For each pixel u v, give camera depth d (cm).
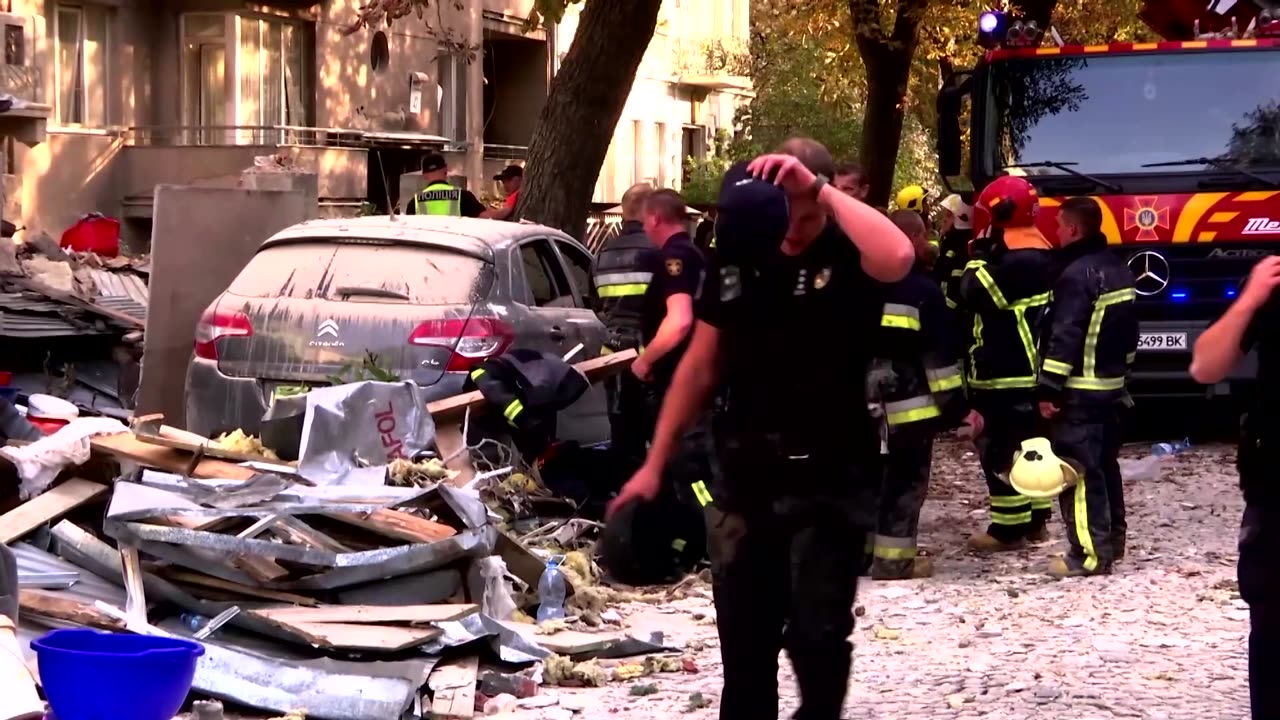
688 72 4109
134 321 1277
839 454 428
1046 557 934
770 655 443
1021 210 924
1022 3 2306
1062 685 632
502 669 648
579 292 1031
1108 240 1369
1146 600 810
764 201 409
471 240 925
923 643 723
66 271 1348
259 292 923
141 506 654
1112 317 864
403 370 880
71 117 2233
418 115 2830
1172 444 1381
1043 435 930
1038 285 919
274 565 665
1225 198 1351
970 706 599
